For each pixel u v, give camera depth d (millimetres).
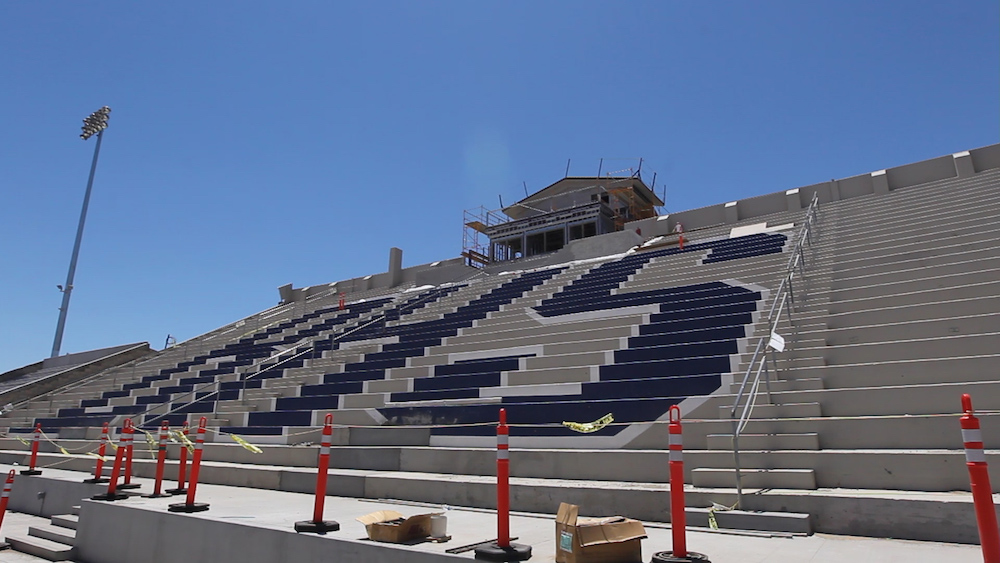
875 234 15789
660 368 11023
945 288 10648
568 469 8898
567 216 35750
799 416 8336
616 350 12359
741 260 17109
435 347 16828
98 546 7891
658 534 6219
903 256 13000
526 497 8070
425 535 5719
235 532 6453
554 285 21375
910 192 19812
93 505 8180
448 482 8836
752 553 5219
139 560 7293
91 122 36062
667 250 22734
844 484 7027
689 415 9391
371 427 12102
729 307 13086
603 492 7523
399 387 14695
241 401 16500
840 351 9531
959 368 8156
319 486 6211
